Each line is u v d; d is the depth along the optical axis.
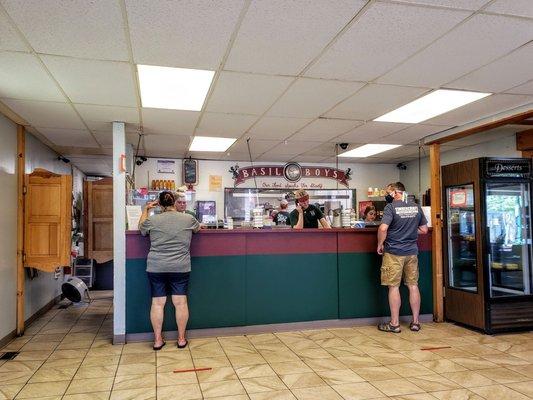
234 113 4.53
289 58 3.01
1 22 2.39
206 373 3.37
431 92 3.85
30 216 4.86
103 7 2.25
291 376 3.29
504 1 2.25
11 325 4.48
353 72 3.32
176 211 4.25
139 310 4.34
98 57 2.92
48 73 3.20
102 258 6.25
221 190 8.21
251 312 4.61
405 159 8.34
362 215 8.70
